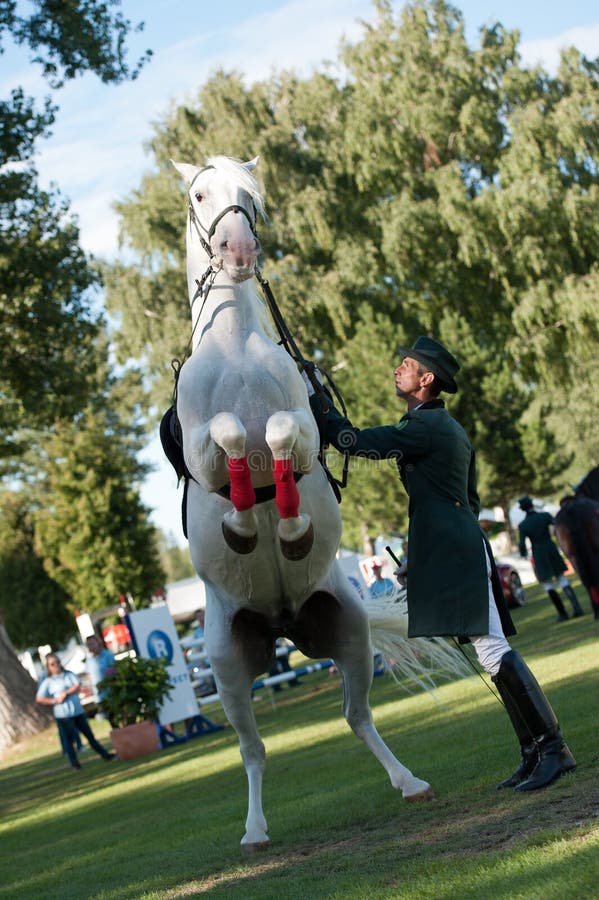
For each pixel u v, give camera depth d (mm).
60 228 21625
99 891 5758
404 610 6250
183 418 4969
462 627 5312
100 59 19625
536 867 3766
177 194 34344
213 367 4906
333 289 32844
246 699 5648
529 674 5367
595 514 13023
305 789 7539
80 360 23812
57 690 16031
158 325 34281
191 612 30469
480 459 32000
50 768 17453
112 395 55469
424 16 35812
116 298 34375
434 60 35750
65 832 9141
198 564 5309
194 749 14070
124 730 15227
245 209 5070
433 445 5465
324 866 4812
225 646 5496
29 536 45875
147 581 41719
